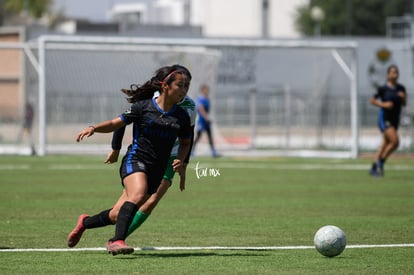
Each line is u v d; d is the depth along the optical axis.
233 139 96.12
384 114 57.09
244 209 39.34
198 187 50.81
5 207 39.34
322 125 92.38
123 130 25.02
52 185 50.84
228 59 113.75
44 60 76.88
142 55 91.75
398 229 32.59
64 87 90.31
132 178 24.55
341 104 92.00
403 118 88.56
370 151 90.62
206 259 25.38
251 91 88.06
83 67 91.12
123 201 25.52
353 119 79.56
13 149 81.31
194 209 39.28
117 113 89.56
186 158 25.97
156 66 91.12
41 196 44.44
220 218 35.91
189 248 27.72
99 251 26.91
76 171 61.81
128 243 28.83
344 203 42.03
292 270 23.45
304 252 26.91
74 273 22.83
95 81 91.31
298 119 93.06
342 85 98.12
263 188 50.16
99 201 42.12
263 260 25.20
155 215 36.91
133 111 24.69
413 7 163.62
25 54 84.06
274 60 115.69
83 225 25.59
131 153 24.98
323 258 25.62
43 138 79.25
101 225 25.62
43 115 78.44
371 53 133.50
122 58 91.81
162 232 31.56
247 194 46.56
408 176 58.94
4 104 88.81
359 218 36.06
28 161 72.06
